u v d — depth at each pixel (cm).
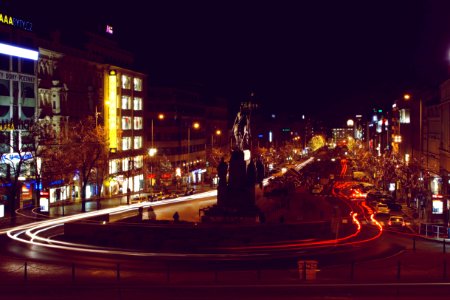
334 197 10650
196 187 13625
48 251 4578
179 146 15200
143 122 13425
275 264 4275
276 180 12000
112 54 12375
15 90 8038
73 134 9031
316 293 3288
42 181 7925
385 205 8094
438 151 11288
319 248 4922
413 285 3531
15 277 3688
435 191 10269
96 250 4641
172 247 4841
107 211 7669
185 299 3080
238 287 3431
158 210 8144
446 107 10238
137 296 3147
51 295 3148
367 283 3584
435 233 6244
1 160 7188
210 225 5228
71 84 9806
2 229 5694
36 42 8644
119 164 11569
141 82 13312
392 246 5241
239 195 6394
